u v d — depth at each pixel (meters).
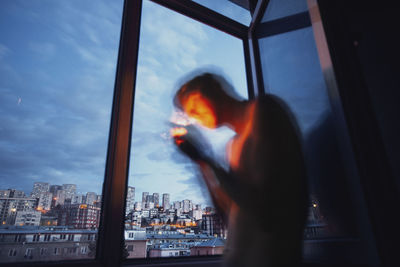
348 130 0.96
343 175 1.01
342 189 1.02
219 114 0.99
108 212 1.22
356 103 0.98
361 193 0.90
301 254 0.68
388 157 0.92
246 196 0.72
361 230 0.90
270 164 0.71
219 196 0.89
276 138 0.74
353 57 1.03
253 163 0.75
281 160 0.72
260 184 0.71
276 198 0.69
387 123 0.94
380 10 1.04
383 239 0.84
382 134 0.94
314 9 1.15
